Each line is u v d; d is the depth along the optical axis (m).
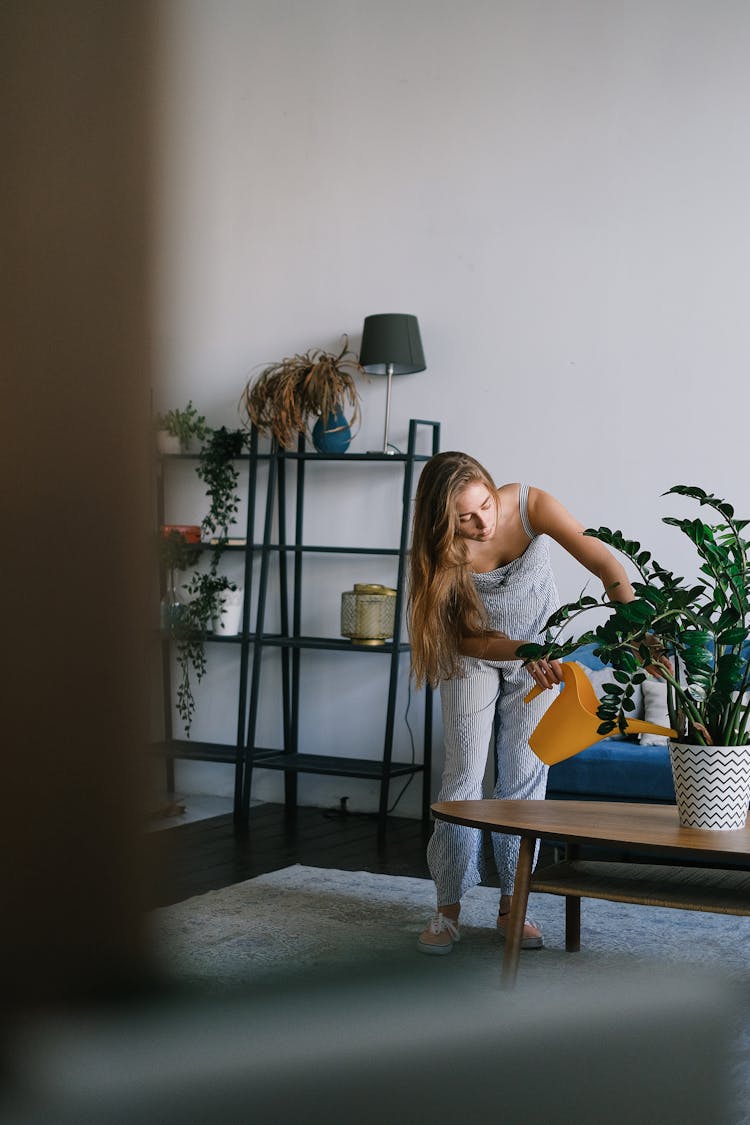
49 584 0.16
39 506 0.16
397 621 4.98
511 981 0.31
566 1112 0.29
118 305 0.16
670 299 4.74
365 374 5.35
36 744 0.16
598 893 2.50
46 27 0.16
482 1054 0.28
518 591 2.99
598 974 0.33
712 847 2.29
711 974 0.34
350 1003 0.27
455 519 2.83
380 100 5.33
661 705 4.27
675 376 4.73
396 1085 0.27
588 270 4.89
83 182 0.16
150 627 0.17
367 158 5.36
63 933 0.17
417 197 5.25
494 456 5.07
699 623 2.45
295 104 5.50
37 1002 0.17
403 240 5.29
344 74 5.40
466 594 2.92
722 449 4.65
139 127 0.17
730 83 4.64
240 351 5.63
